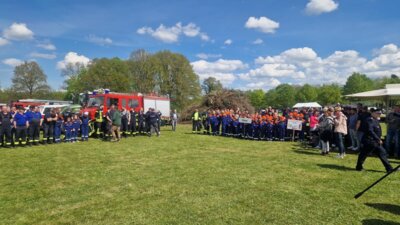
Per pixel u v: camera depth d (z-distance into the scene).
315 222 5.06
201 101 34.16
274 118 16.48
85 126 15.64
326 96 66.25
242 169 8.94
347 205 5.86
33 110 13.95
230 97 32.53
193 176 8.05
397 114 11.23
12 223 4.98
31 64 48.31
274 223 5.02
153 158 10.69
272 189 6.89
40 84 48.88
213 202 5.99
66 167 9.10
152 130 19.39
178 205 5.82
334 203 5.96
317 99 71.44
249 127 17.28
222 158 10.76
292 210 5.58
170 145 14.11
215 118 19.42
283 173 8.43
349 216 5.31
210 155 11.39
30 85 48.28
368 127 8.55
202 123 21.16
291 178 7.88
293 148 13.43
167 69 47.44
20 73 47.66
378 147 8.45
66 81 56.81
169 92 47.25
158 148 13.09
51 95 50.84
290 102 75.19
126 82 48.75
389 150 11.38
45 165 9.38
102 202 5.99
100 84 48.81
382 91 14.36
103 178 7.80
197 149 12.91
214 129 19.38
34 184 7.24
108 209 5.61
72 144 14.21
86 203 5.94
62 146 13.52
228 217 5.25
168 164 9.64
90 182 7.43
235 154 11.66
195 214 5.37
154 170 8.76
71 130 15.09
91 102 19.09
